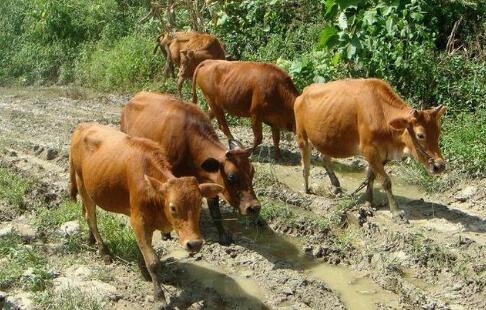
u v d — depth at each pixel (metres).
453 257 9.21
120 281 8.83
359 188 11.01
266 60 16.80
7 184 11.80
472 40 15.23
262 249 9.84
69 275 8.95
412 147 9.76
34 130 15.40
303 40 17.00
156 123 9.52
